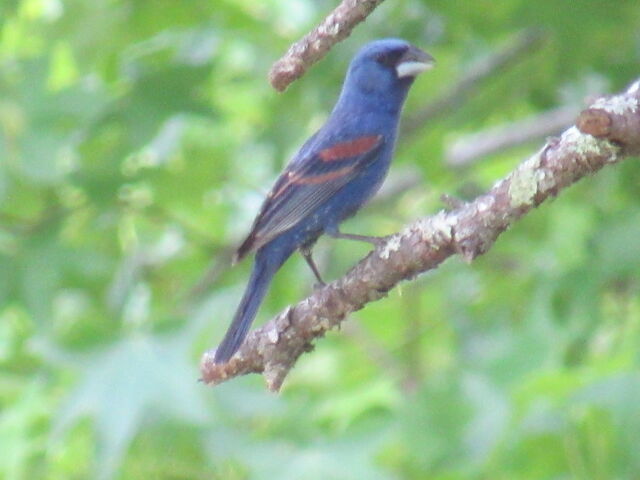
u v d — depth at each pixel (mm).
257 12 13625
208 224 13852
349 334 14758
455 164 13641
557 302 11125
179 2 12984
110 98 12055
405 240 6637
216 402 10016
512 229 13344
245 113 14867
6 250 12367
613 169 12438
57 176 11773
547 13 11555
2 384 11609
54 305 12242
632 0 11375
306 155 9500
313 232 9312
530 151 14914
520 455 9586
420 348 14695
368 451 9820
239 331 7148
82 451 10664
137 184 12516
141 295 13531
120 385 10016
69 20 13023
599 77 12523
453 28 12195
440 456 9922
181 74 12078
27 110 11859
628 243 10977
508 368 10602
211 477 10312
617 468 9297
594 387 9070
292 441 9906
